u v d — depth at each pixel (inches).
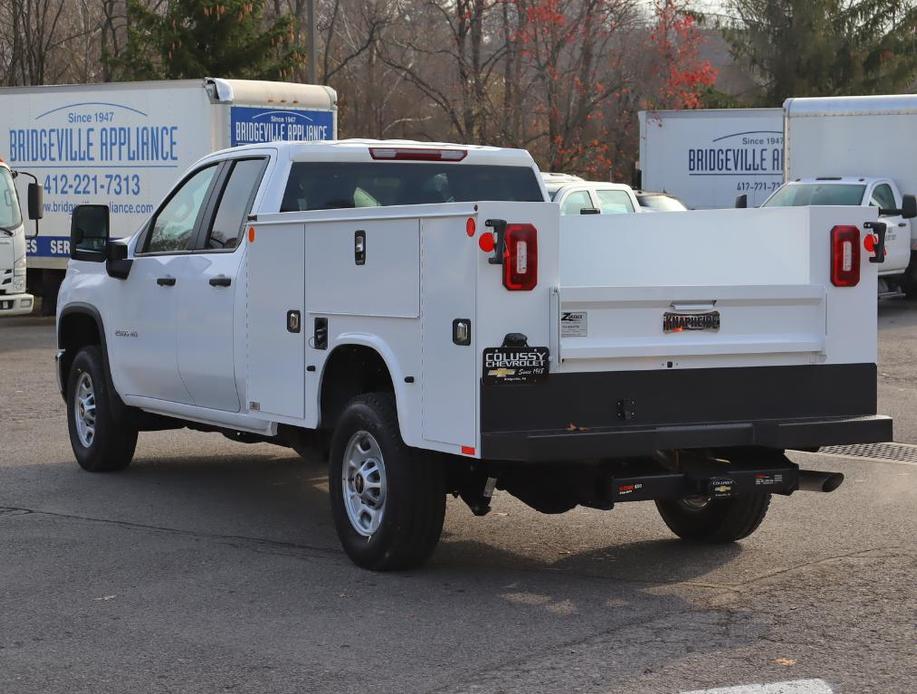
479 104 1341.0
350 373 287.4
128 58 1327.5
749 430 256.2
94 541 305.1
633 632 231.8
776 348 259.8
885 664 213.3
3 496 356.2
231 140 804.0
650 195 965.8
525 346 239.9
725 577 270.8
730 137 1163.3
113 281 370.9
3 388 563.5
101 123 858.8
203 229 335.9
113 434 380.8
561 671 210.7
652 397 250.5
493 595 257.1
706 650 221.0
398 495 264.1
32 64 1726.1
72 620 242.1
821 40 1721.2
